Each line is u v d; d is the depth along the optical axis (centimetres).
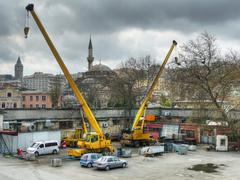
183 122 6750
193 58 6244
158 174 3328
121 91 7950
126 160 4012
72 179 3044
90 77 11562
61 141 5194
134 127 5406
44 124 5594
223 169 3647
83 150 4169
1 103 10781
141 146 5416
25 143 4647
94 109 6606
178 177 3209
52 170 3425
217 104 5938
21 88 12838
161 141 5997
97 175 3228
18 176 3112
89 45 18512
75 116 6072
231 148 5259
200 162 4084
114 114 6931
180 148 4750
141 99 7988
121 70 8338
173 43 5862
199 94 6241
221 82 6034
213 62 6109
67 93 14038
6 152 4522
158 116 7325
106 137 5119
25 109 5497
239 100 6291
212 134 6009
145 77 8138
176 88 7219
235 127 5672
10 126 5141
